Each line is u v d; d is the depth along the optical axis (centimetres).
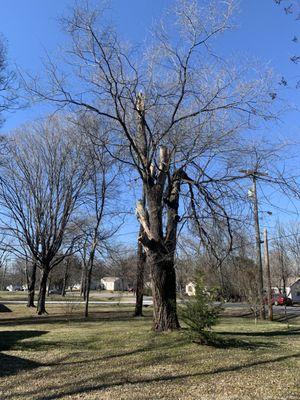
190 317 1230
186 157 1423
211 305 1240
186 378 891
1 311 3506
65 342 1311
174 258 1433
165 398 754
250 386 827
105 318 2594
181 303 1288
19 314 3256
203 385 836
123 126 1405
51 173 3478
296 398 750
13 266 11962
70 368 995
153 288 1459
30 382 876
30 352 1176
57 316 2920
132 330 1515
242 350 1175
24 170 3475
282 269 5075
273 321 2711
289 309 4650
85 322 2200
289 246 5609
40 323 2236
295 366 995
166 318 1436
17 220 3466
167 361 1045
